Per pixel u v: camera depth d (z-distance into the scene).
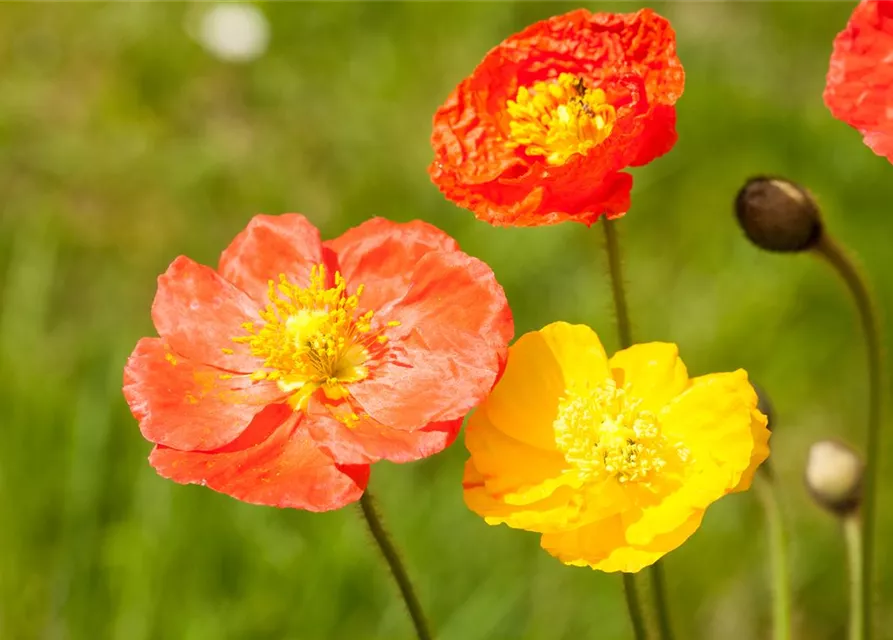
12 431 0.82
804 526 0.85
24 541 0.81
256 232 0.64
